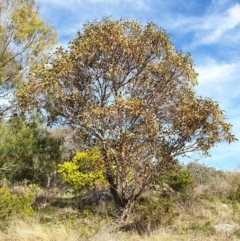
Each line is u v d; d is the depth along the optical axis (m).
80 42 11.55
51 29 15.71
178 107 10.84
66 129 15.81
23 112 13.55
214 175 17.36
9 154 13.20
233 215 10.48
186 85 11.70
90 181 13.64
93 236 7.28
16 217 8.43
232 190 14.12
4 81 14.21
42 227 8.02
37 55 15.30
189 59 11.95
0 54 14.38
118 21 11.97
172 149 10.73
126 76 11.73
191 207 11.12
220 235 7.81
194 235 8.03
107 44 11.41
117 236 8.02
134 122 10.76
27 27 14.64
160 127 10.70
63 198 14.90
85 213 9.95
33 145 13.86
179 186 13.52
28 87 11.29
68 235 7.27
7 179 14.73
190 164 17.78
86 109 11.23
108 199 13.23
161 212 8.95
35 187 13.91
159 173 10.79
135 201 10.76
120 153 10.55
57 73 11.16
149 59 11.87
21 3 15.24
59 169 14.63
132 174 10.79
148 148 10.38
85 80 11.66
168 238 7.80
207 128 10.53
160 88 11.41
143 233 8.36
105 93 11.80
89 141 11.97
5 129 12.75
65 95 11.23
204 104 10.55
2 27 14.22
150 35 11.72
